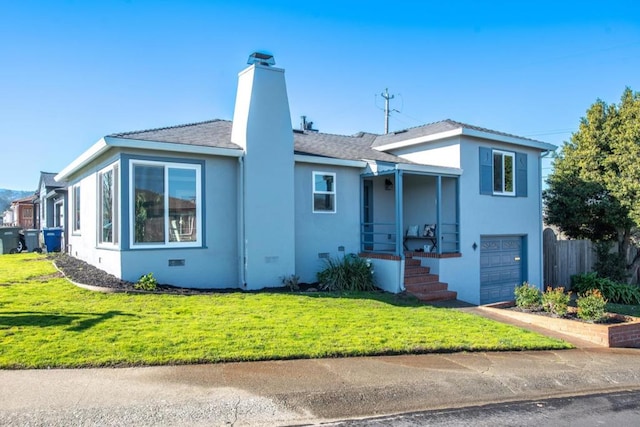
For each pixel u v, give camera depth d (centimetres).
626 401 615
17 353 607
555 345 862
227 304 951
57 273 1263
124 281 1049
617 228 1770
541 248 1697
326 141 1694
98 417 462
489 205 1541
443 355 748
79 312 817
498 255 1592
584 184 1758
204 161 1156
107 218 1199
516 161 1638
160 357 624
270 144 1210
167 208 1109
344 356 698
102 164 1227
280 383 577
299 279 1302
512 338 861
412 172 1333
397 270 1254
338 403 537
